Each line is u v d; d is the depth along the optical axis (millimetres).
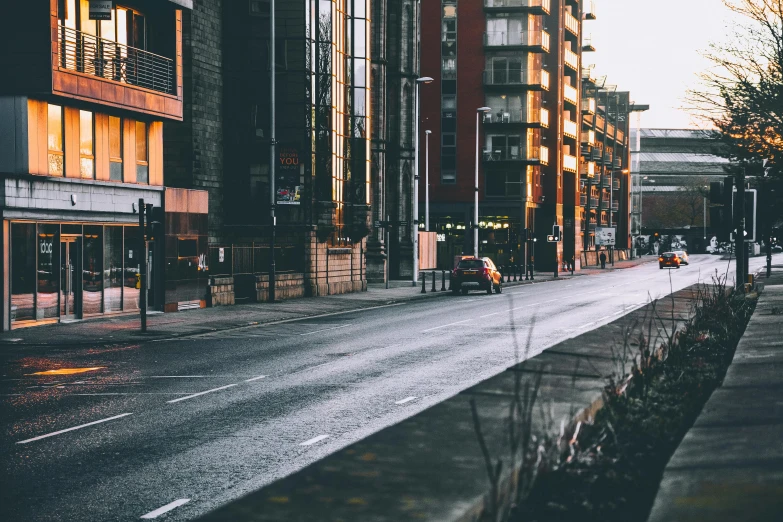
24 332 23531
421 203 76625
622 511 5863
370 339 22078
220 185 37781
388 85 61094
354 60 45375
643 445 7602
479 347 19797
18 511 7418
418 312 32000
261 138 39219
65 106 25984
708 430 7531
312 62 39719
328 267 42562
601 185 104688
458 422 6441
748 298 25281
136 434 10609
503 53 75562
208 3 36375
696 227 149500
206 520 4125
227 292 34531
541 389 8227
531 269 62906
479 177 76188
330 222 41406
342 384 14484
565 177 89812
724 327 16250
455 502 4430
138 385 14711
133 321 27016
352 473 4957
